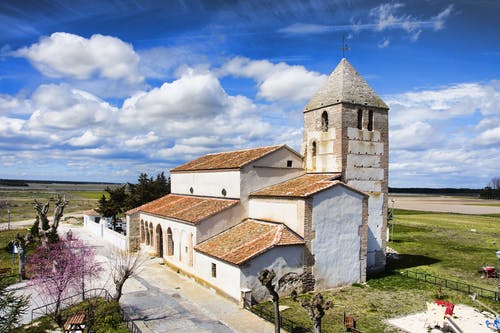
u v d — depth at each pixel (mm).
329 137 37750
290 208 32344
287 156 39812
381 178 38938
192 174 48094
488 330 23891
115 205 70125
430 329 23984
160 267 40312
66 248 33094
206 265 32719
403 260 46031
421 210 135000
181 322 25125
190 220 35531
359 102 37438
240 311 26969
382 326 24469
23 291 32031
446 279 36188
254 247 29734
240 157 41719
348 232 33281
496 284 35094
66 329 22688
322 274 31750
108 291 31422
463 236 69688
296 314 26312
